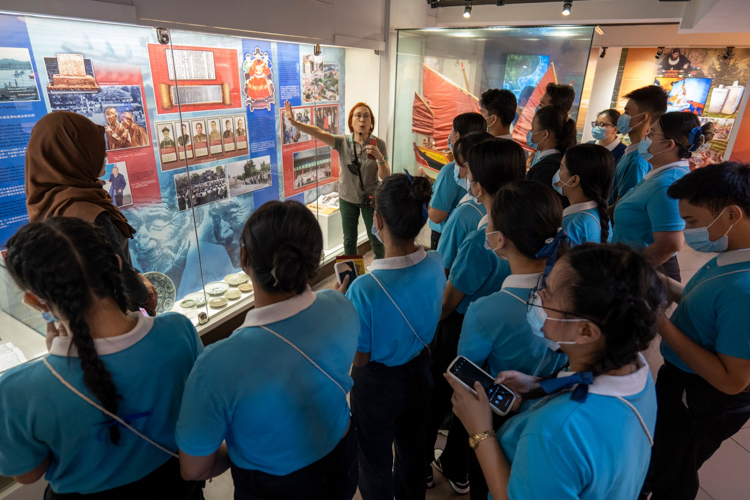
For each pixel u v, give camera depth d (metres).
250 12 2.56
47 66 1.85
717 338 1.28
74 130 1.52
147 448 1.02
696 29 4.18
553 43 3.48
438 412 1.99
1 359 1.78
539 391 0.91
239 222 3.12
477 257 1.65
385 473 1.66
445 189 2.59
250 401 0.92
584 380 0.77
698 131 2.12
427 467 2.06
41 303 0.88
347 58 3.73
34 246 0.81
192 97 2.55
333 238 4.07
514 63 3.68
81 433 0.91
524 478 0.76
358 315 1.26
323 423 1.07
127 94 2.21
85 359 0.85
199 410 0.90
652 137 2.27
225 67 2.69
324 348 1.02
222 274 3.15
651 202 2.18
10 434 0.86
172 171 2.54
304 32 3.02
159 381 1.00
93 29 1.98
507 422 0.99
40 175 1.50
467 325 1.25
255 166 3.10
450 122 4.16
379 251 4.03
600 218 1.72
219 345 0.92
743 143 6.23
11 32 1.71
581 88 3.50
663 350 1.58
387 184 1.35
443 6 5.08
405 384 1.51
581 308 0.75
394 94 4.33
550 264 1.10
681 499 1.64
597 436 0.72
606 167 1.72
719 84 6.23
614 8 4.38
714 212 1.28
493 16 4.91
